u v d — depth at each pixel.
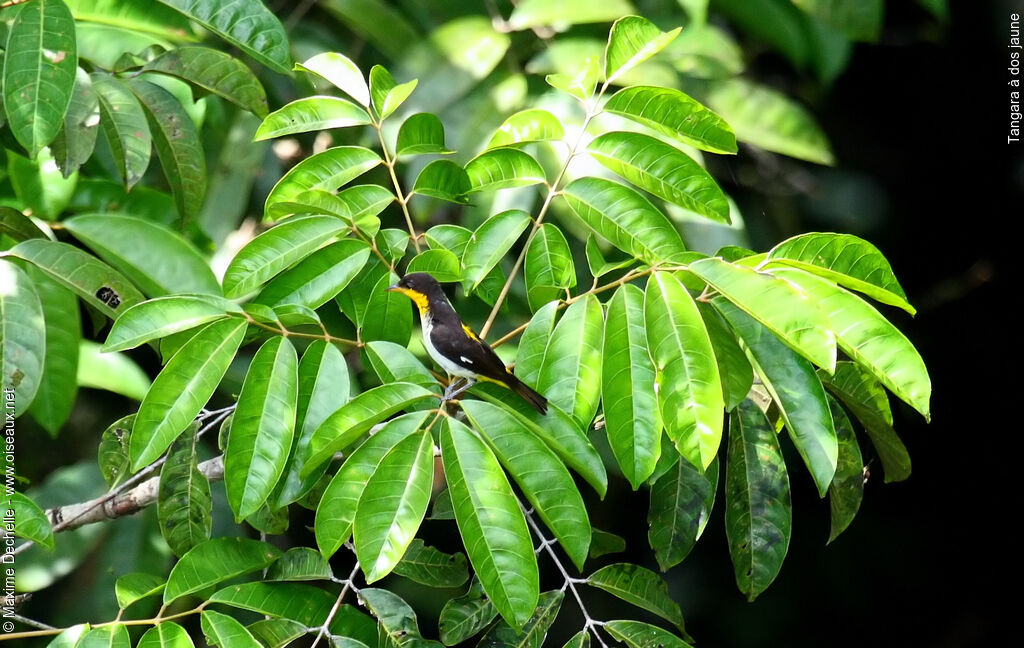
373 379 10.59
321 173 7.34
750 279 5.67
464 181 7.50
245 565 6.69
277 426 6.11
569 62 10.38
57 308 9.24
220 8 7.86
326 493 5.88
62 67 6.51
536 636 6.92
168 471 7.07
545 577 14.20
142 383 10.22
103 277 7.07
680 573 14.55
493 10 11.26
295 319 6.76
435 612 12.64
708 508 7.30
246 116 11.27
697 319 5.70
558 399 6.46
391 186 12.09
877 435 7.60
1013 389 15.14
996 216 15.09
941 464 15.41
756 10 11.58
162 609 6.26
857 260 6.23
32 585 10.25
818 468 6.20
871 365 5.64
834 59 11.64
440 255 7.05
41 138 6.42
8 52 6.46
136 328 6.05
